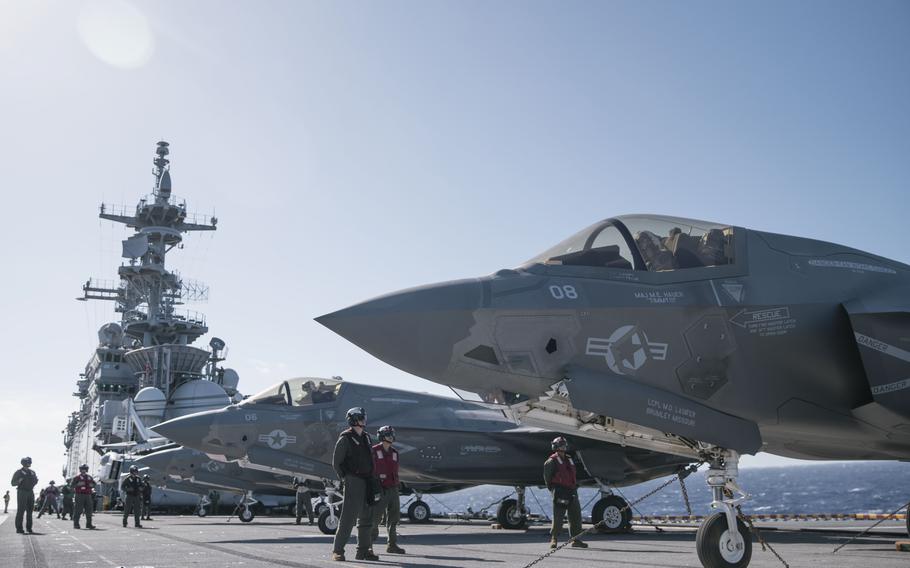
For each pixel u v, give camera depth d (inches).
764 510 3144.7
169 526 883.4
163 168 2278.5
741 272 338.6
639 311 317.7
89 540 551.2
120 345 2313.0
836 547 409.1
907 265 390.9
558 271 333.7
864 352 319.3
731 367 320.2
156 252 2186.3
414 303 309.7
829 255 361.1
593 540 503.5
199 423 713.0
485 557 354.9
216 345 2304.4
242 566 301.0
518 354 306.3
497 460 717.9
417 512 1012.5
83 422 2578.7
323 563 317.1
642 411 300.2
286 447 719.7
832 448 376.2
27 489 743.1
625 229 349.7
